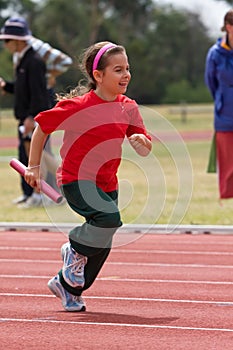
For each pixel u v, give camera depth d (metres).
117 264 16.03
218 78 20.80
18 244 18.53
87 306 12.49
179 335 10.80
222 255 16.95
